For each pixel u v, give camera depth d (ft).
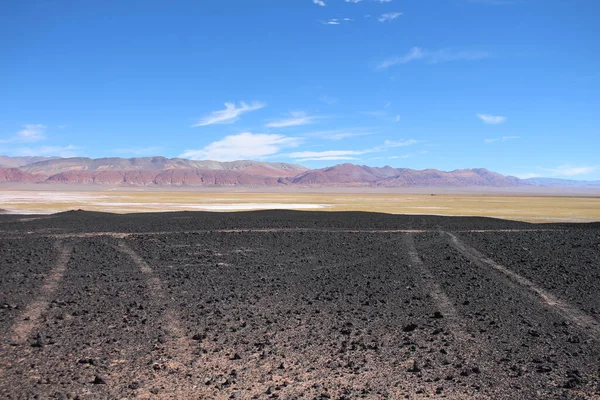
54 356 31.14
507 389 27.40
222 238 91.66
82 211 156.56
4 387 26.13
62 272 59.26
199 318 40.73
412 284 55.31
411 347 34.27
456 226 117.39
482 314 43.27
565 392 26.99
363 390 26.89
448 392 26.89
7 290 49.19
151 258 70.74
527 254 74.79
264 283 55.42
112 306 44.06
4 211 177.47
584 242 86.22
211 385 27.14
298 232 101.91
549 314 43.45
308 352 32.99
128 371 28.91
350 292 51.34
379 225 118.73
